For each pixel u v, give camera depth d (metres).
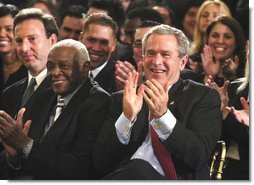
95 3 21.05
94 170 13.52
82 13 20.69
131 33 19.52
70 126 13.62
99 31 16.53
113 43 16.75
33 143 13.39
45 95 14.40
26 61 15.45
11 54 17.89
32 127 14.11
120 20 21.25
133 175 12.49
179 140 12.62
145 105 13.41
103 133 13.23
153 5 22.66
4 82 17.81
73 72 13.81
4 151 14.30
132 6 22.78
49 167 13.32
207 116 13.12
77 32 20.59
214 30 17.48
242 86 15.05
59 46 13.95
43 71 15.50
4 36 17.88
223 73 16.69
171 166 12.84
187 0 22.78
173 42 13.32
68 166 13.32
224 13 20.31
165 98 12.54
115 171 12.67
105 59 16.61
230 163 14.57
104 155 13.11
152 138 12.98
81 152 13.47
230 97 15.16
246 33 20.89
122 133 12.95
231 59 17.44
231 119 14.47
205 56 16.97
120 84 15.39
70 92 13.91
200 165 12.83
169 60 13.27
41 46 15.48
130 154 13.19
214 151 13.91
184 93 13.33
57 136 13.59
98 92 13.85
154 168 12.74
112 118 13.44
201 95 13.28
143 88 12.88
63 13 20.78
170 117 12.62
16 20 15.70
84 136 13.55
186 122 13.05
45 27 15.60
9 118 13.29
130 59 18.58
